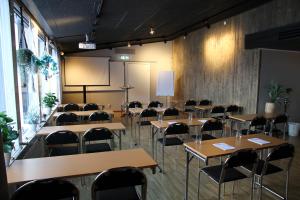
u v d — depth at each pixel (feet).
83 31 19.58
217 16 21.85
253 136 10.68
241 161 7.94
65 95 31.58
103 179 5.97
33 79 12.44
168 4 15.76
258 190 10.62
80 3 11.86
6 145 6.91
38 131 11.56
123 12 15.97
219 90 24.34
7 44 8.87
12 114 9.11
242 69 21.12
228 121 20.88
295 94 21.01
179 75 33.40
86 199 9.98
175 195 10.28
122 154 8.20
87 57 31.60
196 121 14.37
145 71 34.50
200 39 27.61
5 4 8.70
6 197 4.24
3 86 8.71
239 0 17.44
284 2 16.97
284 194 10.25
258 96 19.67
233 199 9.93
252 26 19.88
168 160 14.38
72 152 11.26
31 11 12.30
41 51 16.89
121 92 33.63
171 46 35.19
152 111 17.42
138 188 10.69
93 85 32.12
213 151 8.59
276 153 8.41
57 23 15.25
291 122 20.45
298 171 12.64
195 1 16.01
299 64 20.90
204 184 11.26
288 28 16.34
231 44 22.39
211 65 25.59
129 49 33.53
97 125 12.94
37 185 5.32
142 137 19.57
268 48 19.38
